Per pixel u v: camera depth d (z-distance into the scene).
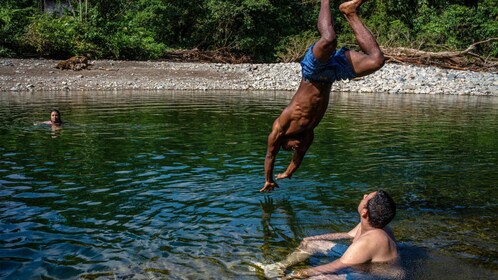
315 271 4.61
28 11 30.75
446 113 15.12
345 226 5.80
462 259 4.90
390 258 4.77
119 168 8.06
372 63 5.07
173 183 7.31
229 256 4.97
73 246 5.11
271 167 6.22
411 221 5.97
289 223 5.86
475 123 13.20
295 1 38.28
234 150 9.49
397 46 30.83
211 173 7.88
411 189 7.23
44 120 12.52
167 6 34.44
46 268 4.63
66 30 27.89
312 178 7.74
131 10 35.75
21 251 4.96
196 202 6.51
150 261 4.82
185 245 5.20
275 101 17.45
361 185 7.39
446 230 5.69
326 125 12.63
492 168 8.44
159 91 20.50
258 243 5.29
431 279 4.46
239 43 34.41
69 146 9.64
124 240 5.28
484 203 6.65
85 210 6.13
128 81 22.50
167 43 35.12
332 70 5.21
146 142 10.12
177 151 9.34
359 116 14.27
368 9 37.16
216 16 33.94
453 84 23.17
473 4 34.34
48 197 6.57
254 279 4.50
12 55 26.52
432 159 9.02
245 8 34.34
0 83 20.36
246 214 6.13
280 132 5.81
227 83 23.16
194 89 21.56
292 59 33.09
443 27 30.72
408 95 20.78
